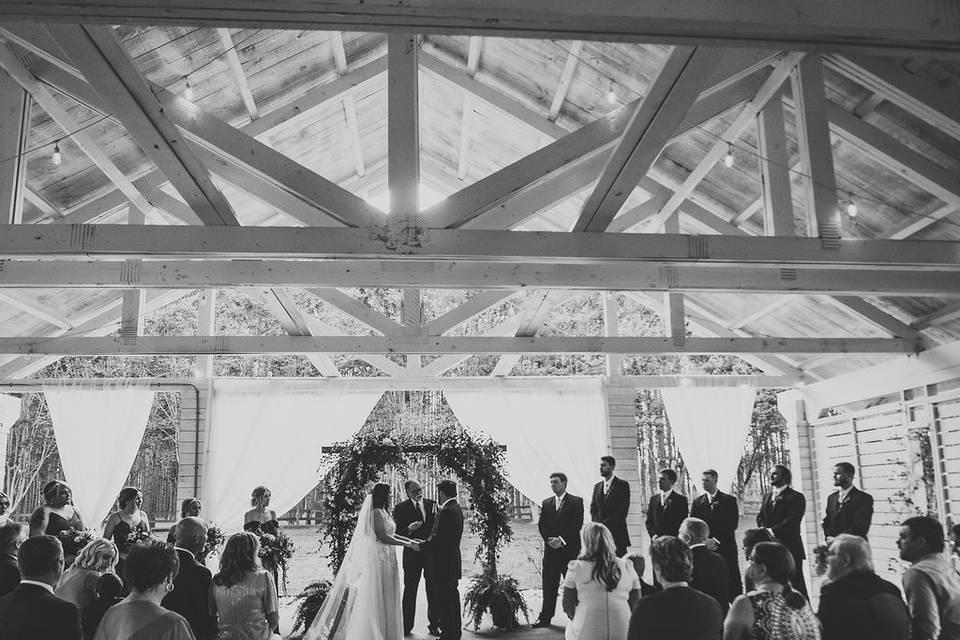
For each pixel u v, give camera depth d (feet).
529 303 29.45
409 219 16.47
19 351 28.68
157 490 57.67
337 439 34.94
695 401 36.81
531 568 43.57
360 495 26.40
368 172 37.47
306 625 25.32
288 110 28.89
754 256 17.62
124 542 18.25
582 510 26.73
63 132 23.34
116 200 26.94
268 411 34.91
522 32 11.43
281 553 23.50
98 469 34.09
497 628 26.32
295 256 16.57
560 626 26.45
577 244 17.16
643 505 62.13
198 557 15.44
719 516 24.53
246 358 61.21
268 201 20.51
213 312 33.53
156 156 15.42
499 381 36.14
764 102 21.97
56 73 20.75
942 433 27.89
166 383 34.81
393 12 10.74
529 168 16.60
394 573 23.22
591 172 20.66
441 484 24.77
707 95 21.84
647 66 24.76
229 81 25.99
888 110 22.06
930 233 24.68
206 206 16.47
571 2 10.96
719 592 16.58
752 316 33.09
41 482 56.39
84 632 12.58
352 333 62.08
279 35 25.17
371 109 32.42
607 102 27.37
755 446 63.46
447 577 23.93
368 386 35.47
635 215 29.07
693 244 17.48
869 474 32.07
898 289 23.66
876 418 31.60
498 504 27.61
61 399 34.45
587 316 64.95
